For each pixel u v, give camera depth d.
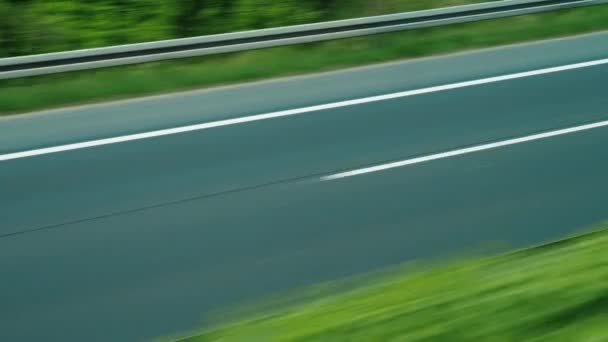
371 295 7.45
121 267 8.99
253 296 8.52
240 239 9.55
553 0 17.05
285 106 13.03
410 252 9.38
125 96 13.19
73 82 13.34
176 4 16.20
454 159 11.59
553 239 9.66
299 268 9.03
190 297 8.50
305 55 14.73
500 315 6.50
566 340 6.16
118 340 7.85
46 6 15.61
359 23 15.39
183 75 13.74
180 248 9.35
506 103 13.44
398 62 14.91
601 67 14.94
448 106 13.26
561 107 13.34
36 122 12.28
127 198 10.38
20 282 8.73
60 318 8.18
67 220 9.88
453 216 10.18
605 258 7.46
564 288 6.83
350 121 12.65
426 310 6.70
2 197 10.36
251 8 16.58
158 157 11.43
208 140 11.94
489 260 8.57
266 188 10.69
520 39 16.05
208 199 10.39
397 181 10.96
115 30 15.74
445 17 16.11
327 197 10.52
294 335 6.64
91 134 11.98
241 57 14.66
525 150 11.93
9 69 13.20
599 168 11.48
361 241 9.59
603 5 17.69
